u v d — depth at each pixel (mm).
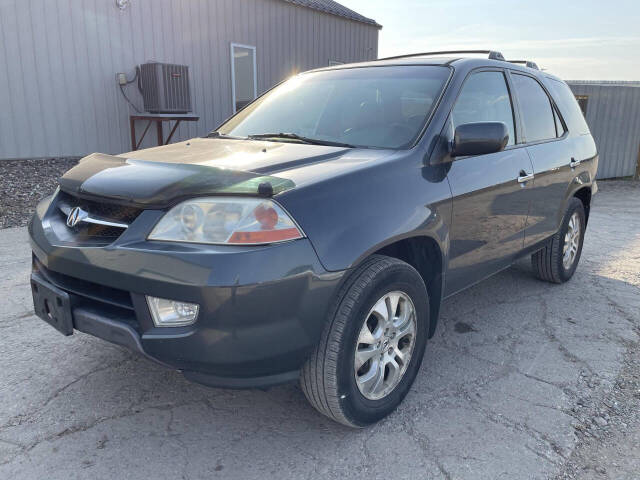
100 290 2264
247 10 11633
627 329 3709
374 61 3711
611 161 13383
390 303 2488
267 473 2207
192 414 2611
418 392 2850
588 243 6258
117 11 9422
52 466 2205
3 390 2744
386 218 2379
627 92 13023
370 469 2240
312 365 2270
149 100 9664
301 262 2066
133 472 2189
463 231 2945
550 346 3426
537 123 3965
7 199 7102
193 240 2033
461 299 4262
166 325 2076
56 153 9070
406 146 2781
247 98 12094
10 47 8320
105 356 3125
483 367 3133
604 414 2664
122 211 2211
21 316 3633
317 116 3295
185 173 2240
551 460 2307
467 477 2193
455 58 3420
